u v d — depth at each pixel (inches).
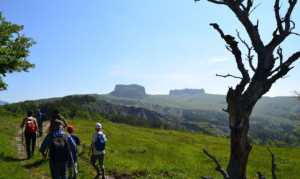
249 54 209.8
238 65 194.7
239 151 185.3
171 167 650.2
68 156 289.4
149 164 666.2
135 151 909.8
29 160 519.8
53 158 280.7
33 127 547.2
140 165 629.9
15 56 1084.5
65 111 6269.7
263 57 192.7
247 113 184.7
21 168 440.5
